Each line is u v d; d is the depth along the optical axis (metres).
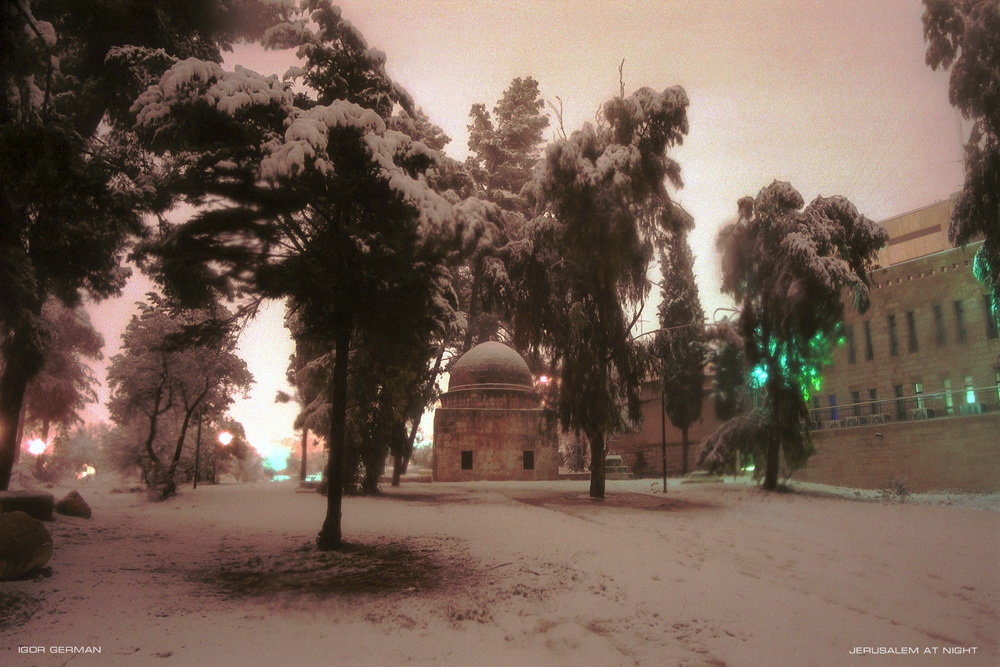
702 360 26.67
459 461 41.34
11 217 12.23
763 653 8.17
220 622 9.08
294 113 13.02
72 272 16.42
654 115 23.92
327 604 10.05
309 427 27.39
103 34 19.50
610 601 10.43
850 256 27.45
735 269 27.28
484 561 13.16
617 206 23.11
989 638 8.68
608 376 24.81
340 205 13.54
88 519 17.56
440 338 23.83
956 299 37.84
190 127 12.77
